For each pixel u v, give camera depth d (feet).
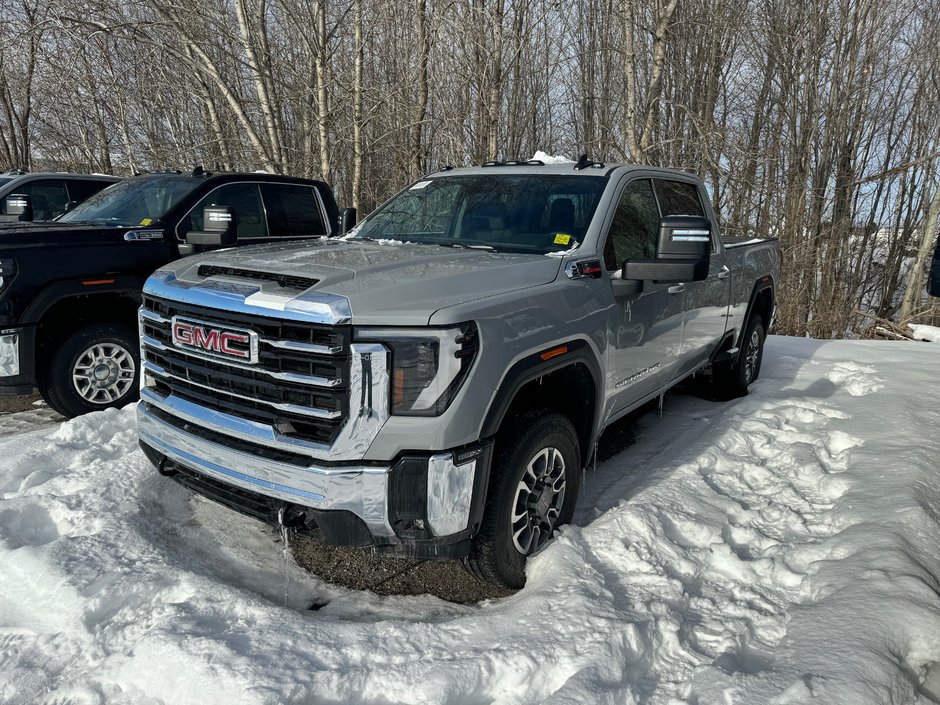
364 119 39.17
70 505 12.09
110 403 18.52
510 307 10.03
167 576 10.13
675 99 60.44
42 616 9.43
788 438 16.76
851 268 71.10
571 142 68.13
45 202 31.55
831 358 25.77
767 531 12.36
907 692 7.70
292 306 9.04
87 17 33.45
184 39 33.81
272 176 23.40
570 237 12.65
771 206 59.67
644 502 12.53
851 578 9.80
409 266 10.55
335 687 7.92
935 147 68.59
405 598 10.72
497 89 42.14
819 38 61.11
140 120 42.57
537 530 11.09
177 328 10.37
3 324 16.62
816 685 7.55
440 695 7.82
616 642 8.55
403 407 9.00
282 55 41.65
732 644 9.09
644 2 42.88
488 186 14.42
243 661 8.14
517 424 10.36
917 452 14.42
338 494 8.95
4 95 51.31
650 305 13.93
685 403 20.36
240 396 9.72
